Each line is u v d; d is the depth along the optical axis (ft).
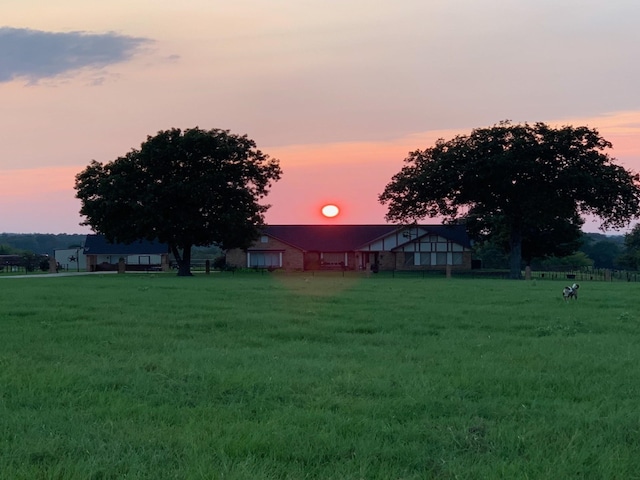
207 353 42.29
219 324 58.49
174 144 193.26
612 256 456.04
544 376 35.68
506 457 22.52
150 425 25.79
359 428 25.46
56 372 35.73
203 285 122.11
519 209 203.62
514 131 202.59
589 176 194.29
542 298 90.48
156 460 21.71
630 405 29.37
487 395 31.45
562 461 21.79
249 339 49.44
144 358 40.16
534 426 25.84
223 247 208.95
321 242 282.15
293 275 204.13
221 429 25.09
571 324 59.52
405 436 24.49
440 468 21.40
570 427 25.81
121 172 195.42
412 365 38.50
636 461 22.02
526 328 57.47
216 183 191.52
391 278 180.45
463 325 59.06
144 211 188.44
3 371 36.06
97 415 27.32
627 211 204.95
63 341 47.98
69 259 316.40
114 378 34.12
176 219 192.75
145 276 184.85
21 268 255.50
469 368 37.70
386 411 27.91
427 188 213.25
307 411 27.84
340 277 186.70
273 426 25.38
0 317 63.57
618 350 44.93
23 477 20.08
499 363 39.50
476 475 20.70
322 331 54.13
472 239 276.62
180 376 34.76
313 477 20.67
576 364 39.42
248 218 199.00
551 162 202.69
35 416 26.99
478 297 91.86
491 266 371.76
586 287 126.31
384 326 57.88
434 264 275.80
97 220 191.72
